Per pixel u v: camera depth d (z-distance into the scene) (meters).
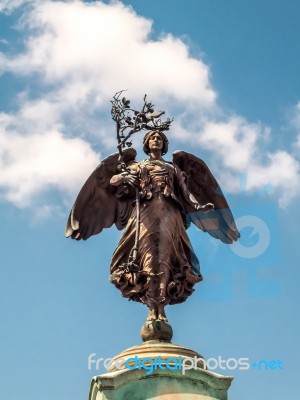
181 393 21.39
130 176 24.30
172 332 22.91
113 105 24.91
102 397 21.23
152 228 23.58
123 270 23.52
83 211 25.34
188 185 25.72
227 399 21.61
